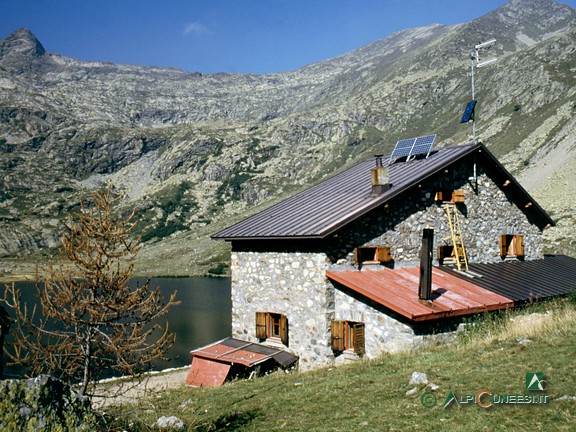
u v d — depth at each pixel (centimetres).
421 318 1802
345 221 2055
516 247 2770
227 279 11844
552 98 17188
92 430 773
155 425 1267
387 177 2284
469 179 2589
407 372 1398
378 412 1106
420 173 2355
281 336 2255
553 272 2706
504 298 2134
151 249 18450
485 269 2522
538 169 11950
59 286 1072
